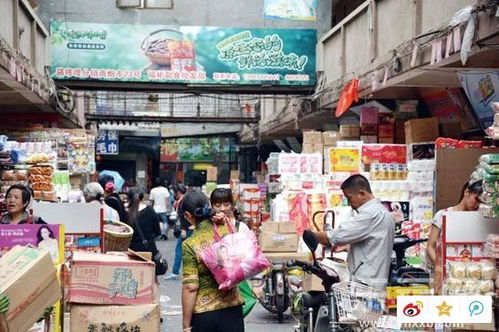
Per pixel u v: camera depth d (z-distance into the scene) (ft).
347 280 20.30
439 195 28.89
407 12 33.14
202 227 17.08
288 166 41.86
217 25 51.60
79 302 17.10
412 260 28.43
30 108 50.14
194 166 125.29
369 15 38.96
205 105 82.94
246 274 16.35
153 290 17.47
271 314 32.68
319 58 51.16
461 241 17.61
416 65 29.89
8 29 35.68
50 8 50.52
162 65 50.83
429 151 35.09
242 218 55.83
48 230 18.26
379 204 19.80
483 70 28.81
